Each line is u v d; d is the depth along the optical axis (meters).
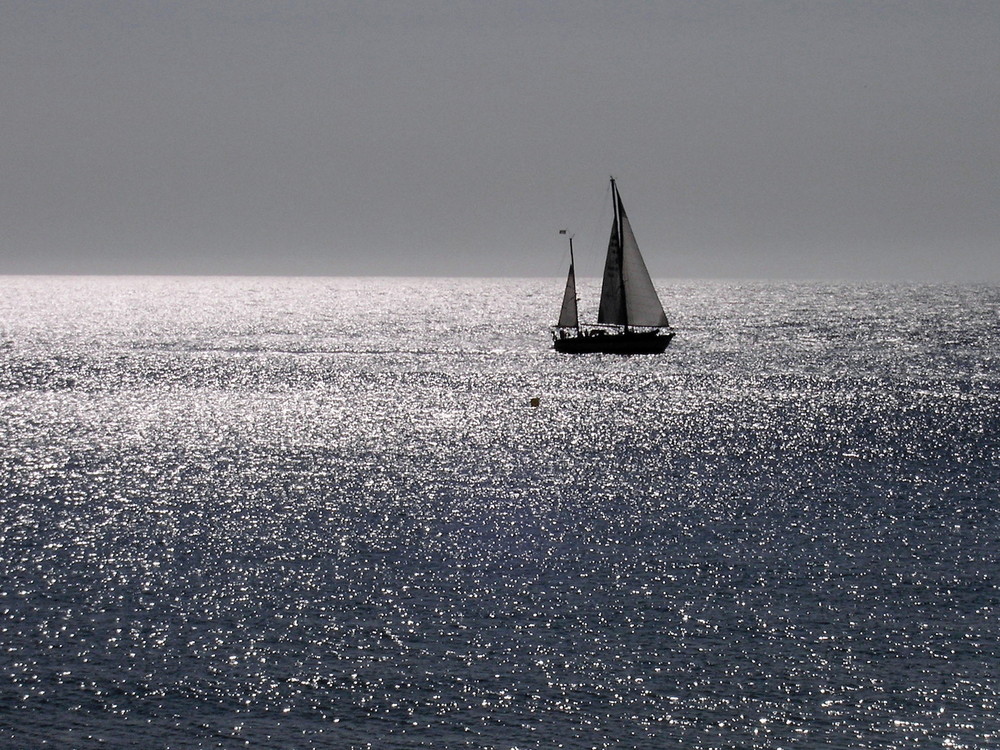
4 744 118.25
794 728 121.12
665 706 126.31
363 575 173.25
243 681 133.00
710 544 190.62
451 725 122.44
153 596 162.50
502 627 150.00
